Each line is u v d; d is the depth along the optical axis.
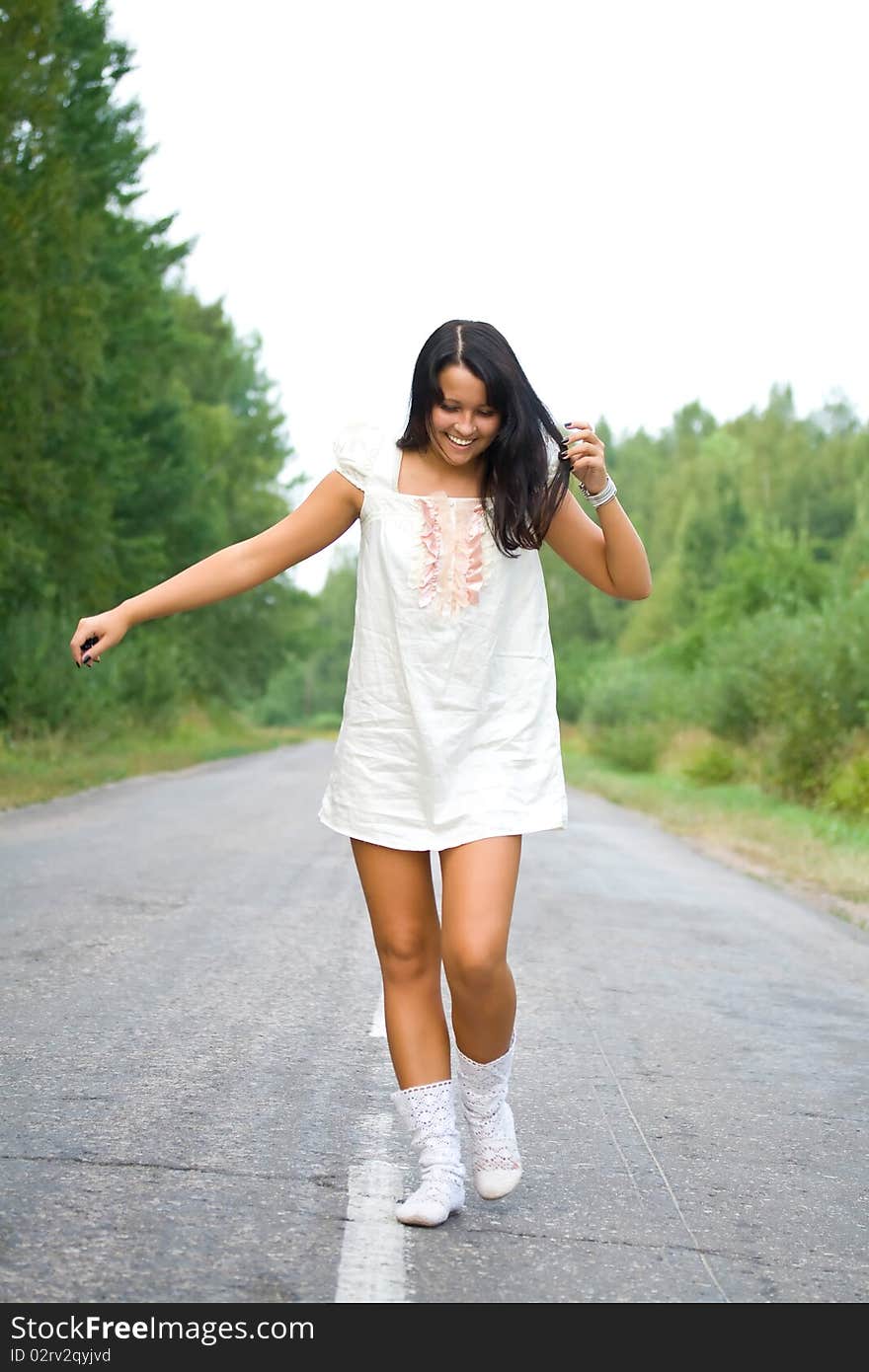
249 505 56.78
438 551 3.58
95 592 28.17
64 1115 4.56
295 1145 4.37
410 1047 3.78
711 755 28.69
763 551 51.00
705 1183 4.32
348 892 10.43
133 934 8.19
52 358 23.86
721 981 8.03
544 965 8.13
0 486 23.81
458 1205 3.81
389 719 3.63
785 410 116.00
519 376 3.50
